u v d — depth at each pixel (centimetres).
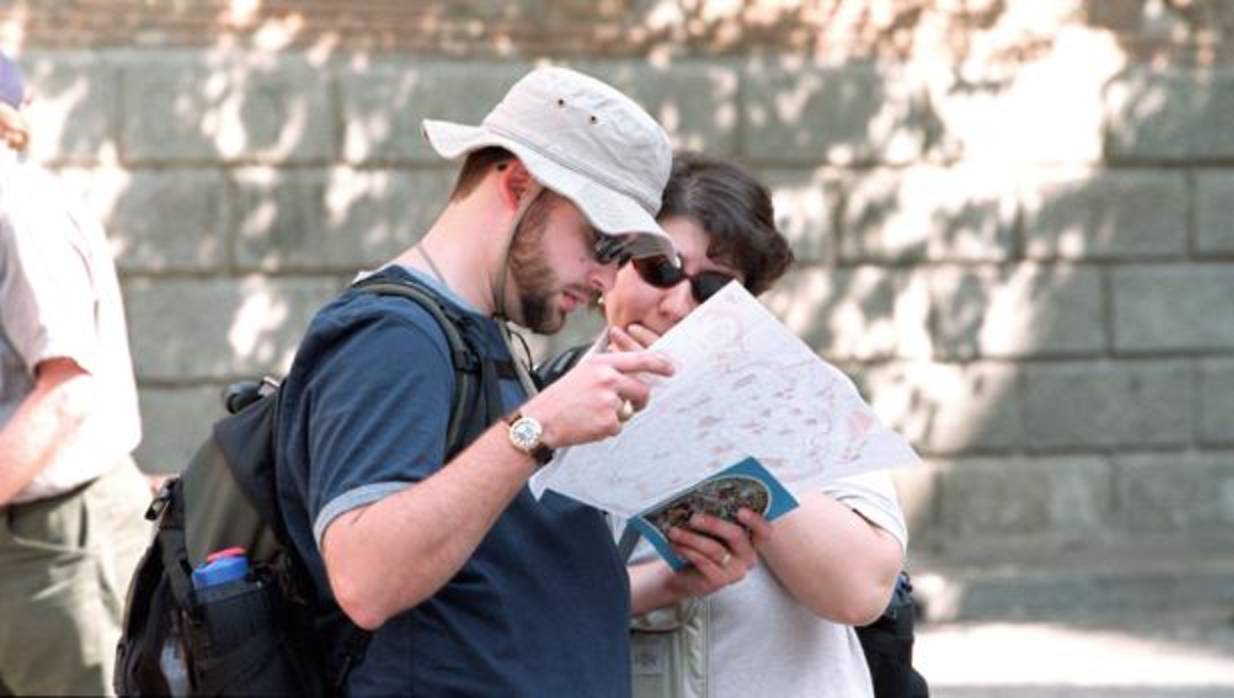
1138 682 2473
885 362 3091
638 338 941
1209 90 3147
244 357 2941
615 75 2998
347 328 848
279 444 869
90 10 2895
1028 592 2900
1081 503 3145
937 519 3116
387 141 2958
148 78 2895
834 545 954
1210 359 3173
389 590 802
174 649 901
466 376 859
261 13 2942
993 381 3120
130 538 1434
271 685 863
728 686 979
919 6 3084
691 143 3012
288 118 2934
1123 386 3152
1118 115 3125
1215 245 3158
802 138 3045
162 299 2919
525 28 2994
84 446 1402
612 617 903
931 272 3095
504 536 873
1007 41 3109
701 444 873
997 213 3105
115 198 2895
